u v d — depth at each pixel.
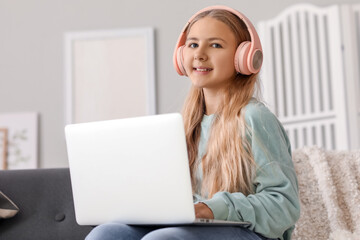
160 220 1.34
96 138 1.42
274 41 4.74
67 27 5.45
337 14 4.48
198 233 1.31
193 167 1.70
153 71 5.25
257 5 5.13
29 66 5.48
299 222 2.02
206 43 1.65
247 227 1.44
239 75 1.69
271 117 1.59
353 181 2.05
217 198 1.42
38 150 5.38
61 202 2.11
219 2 5.21
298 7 4.67
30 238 2.06
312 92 4.85
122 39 5.34
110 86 5.35
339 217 1.98
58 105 5.41
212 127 1.67
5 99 5.49
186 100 1.79
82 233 2.06
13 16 5.54
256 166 1.53
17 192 2.11
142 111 5.27
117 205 1.41
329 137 4.48
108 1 5.40
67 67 5.41
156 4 5.31
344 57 4.48
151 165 1.33
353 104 4.42
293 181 1.54
